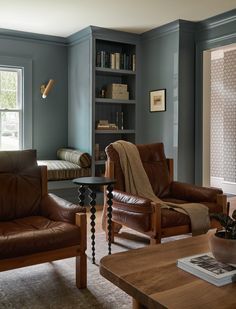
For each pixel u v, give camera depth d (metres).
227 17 4.19
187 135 4.70
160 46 4.86
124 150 3.34
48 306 2.06
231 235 1.56
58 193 4.67
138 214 2.72
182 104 4.62
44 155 5.37
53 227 2.27
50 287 2.31
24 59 5.10
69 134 5.51
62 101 5.48
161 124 4.90
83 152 4.90
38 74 5.25
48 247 2.13
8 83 5.10
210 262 1.57
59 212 2.46
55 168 4.63
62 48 5.42
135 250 1.81
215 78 6.68
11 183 2.70
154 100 4.99
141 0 3.78
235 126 6.24
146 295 1.33
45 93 5.13
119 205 2.95
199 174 4.71
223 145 6.49
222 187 6.50
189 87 4.68
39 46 5.22
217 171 6.66
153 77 5.01
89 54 4.88
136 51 5.18
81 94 5.12
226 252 1.52
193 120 4.74
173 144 4.70
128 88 5.39
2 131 5.08
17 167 2.79
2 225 2.43
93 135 4.92
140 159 3.41
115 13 4.21
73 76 5.33
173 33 4.63
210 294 1.33
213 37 4.43
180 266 1.58
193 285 1.40
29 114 5.20
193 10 4.10
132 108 5.33
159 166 3.53
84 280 2.30
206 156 4.73
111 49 5.41
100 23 4.62
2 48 4.93
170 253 1.76
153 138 5.05
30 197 2.73
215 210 2.98
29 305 2.07
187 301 1.27
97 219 4.11
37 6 3.96
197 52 4.66
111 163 3.23
